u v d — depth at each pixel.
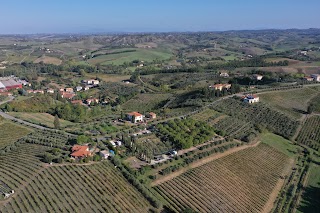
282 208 99.62
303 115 171.88
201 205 93.00
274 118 162.88
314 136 149.50
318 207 101.62
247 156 124.94
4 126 148.00
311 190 110.44
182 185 100.31
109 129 144.38
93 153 113.38
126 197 91.06
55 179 94.31
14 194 85.88
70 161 105.31
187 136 129.50
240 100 183.12
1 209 78.94
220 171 111.25
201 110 167.75
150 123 151.75
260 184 110.25
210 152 120.25
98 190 91.75
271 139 144.12
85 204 85.19
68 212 81.44
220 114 163.75
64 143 125.38
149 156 113.12
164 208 89.88
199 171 108.69
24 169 99.19
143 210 87.50
